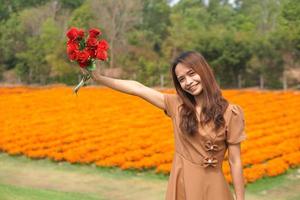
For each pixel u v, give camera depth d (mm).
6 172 17234
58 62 51562
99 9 55438
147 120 25328
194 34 50562
